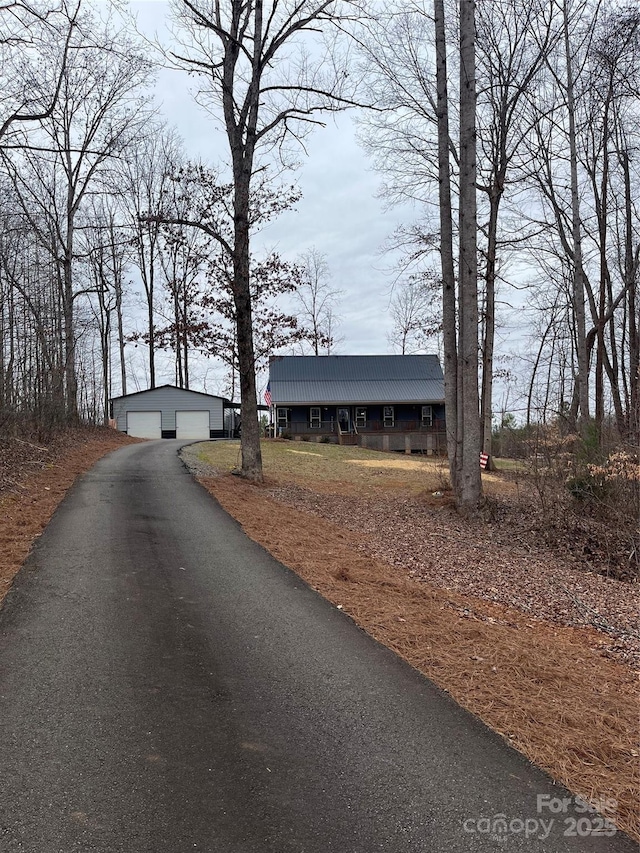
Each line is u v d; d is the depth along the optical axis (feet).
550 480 40.81
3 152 47.50
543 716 13.06
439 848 8.75
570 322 98.58
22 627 16.46
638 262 72.08
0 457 43.78
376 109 48.21
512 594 24.11
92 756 10.66
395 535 33.83
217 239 45.98
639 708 14.07
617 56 56.29
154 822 9.02
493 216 62.90
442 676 14.87
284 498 42.93
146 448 73.10
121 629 16.67
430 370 135.74
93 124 81.30
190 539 27.61
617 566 30.12
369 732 11.96
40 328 70.64
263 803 9.59
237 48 45.42
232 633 16.94
